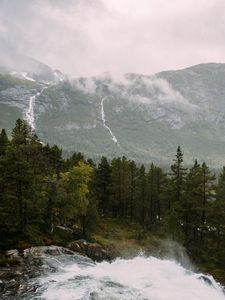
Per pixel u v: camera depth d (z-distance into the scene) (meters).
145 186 86.88
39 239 49.50
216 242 70.19
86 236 59.03
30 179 49.50
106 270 41.75
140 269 42.97
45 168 60.56
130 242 65.12
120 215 88.94
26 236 49.00
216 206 65.19
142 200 87.25
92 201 63.44
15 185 50.00
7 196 48.56
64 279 36.34
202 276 41.94
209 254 64.50
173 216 63.69
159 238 67.69
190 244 66.94
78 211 60.38
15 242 46.72
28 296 31.47
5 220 50.78
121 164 86.88
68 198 59.12
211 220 65.81
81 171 60.47
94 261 47.94
